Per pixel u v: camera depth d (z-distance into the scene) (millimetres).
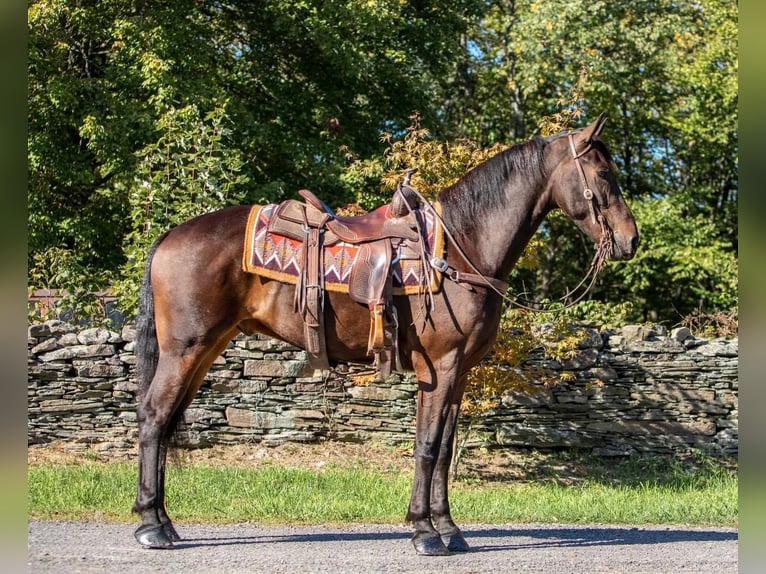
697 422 10695
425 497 5430
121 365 9812
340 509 6977
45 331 9797
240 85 16281
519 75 18828
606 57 18359
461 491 8852
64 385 9711
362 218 5648
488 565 5215
